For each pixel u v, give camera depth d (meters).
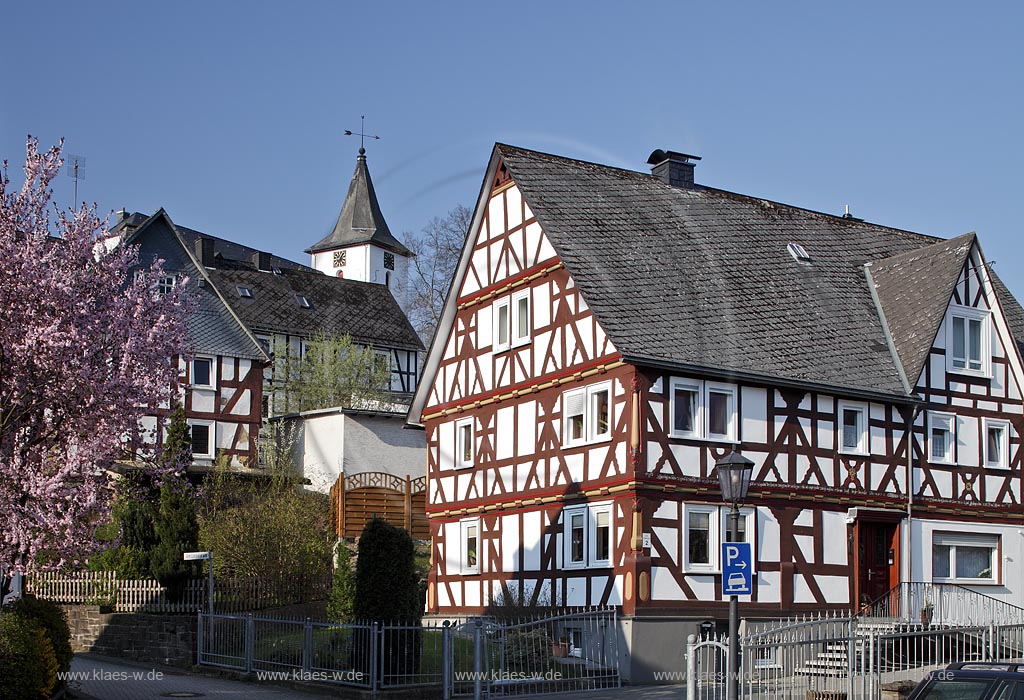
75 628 29.20
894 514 30.84
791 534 29.33
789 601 28.97
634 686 26.03
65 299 18.17
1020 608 30.66
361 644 21.77
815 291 33.59
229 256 84.94
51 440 18.19
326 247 95.19
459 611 33.03
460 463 33.78
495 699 22.58
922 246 38.66
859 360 31.70
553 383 30.28
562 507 29.56
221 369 49.94
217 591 30.03
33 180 19.00
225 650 25.12
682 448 28.16
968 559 32.31
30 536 17.42
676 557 27.64
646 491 27.45
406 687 21.72
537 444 30.70
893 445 31.41
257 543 32.62
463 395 33.91
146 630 27.17
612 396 28.39
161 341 18.94
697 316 30.14
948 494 32.03
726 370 28.78
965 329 33.25
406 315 73.56
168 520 28.89
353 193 96.00
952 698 14.03
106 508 18.34
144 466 20.19
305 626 22.97
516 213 32.38
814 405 30.33
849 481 30.45
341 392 57.91
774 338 30.80
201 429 49.03
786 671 23.23
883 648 23.80
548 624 28.94
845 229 37.59
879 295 34.62
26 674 17.41
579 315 29.66
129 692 21.50
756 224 35.31
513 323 32.06
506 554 31.41
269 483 42.03
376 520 22.56
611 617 27.38
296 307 63.25
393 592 22.14
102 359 18.31
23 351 17.58
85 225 19.08
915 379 31.48
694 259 32.28
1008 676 13.86
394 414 48.34
